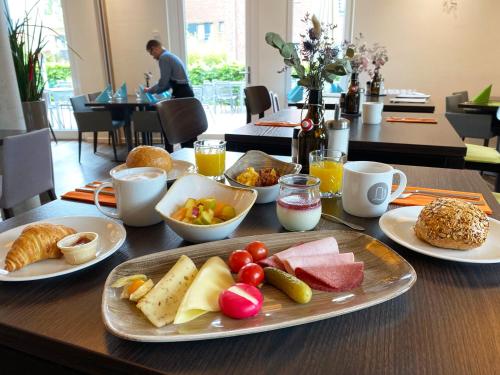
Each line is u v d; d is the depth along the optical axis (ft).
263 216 2.85
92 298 1.82
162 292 1.66
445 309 1.72
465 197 3.10
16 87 8.26
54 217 2.78
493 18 12.51
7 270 1.96
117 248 2.19
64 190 10.92
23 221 2.72
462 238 2.08
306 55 3.53
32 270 2.01
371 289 1.80
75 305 1.76
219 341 1.51
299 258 1.95
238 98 16.42
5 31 7.91
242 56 15.52
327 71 3.52
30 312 1.71
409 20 13.21
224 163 3.68
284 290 1.74
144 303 1.58
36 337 1.57
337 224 2.70
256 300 1.62
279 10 14.38
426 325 1.61
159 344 1.49
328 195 3.25
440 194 3.17
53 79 17.58
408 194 3.18
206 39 15.75
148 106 13.08
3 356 1.77
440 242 2.13
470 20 12.72
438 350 1.47
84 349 1.49
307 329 1.59
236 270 1.95
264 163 3.45
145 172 2.74
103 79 16.90
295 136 3.95
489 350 1.47
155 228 2.63
